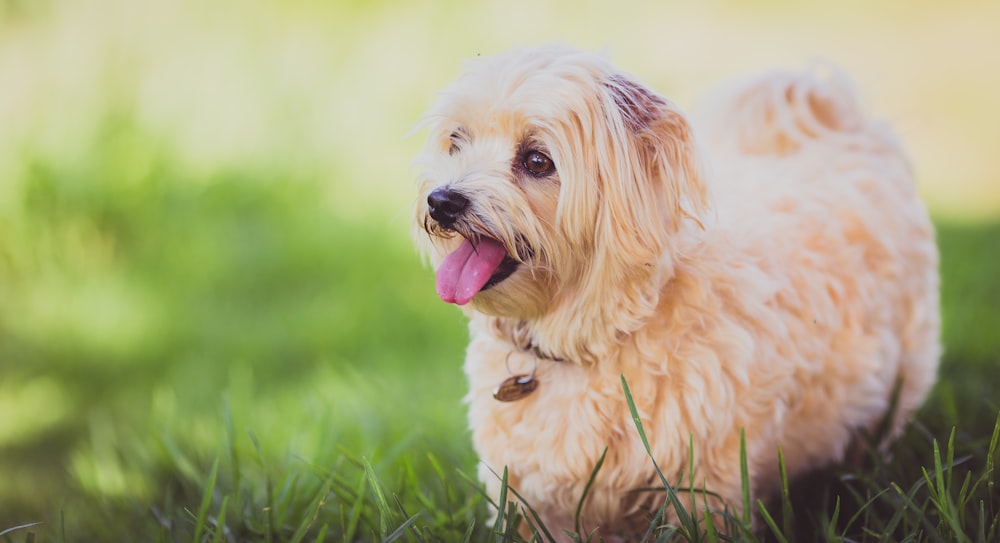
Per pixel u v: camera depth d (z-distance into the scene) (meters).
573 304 3.04
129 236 6.99
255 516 3.33
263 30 9.41
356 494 3.27
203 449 4.35
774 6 13.91
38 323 6.14
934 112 11.95
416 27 9.92
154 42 8.92
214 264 6.70
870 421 3.61
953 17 15.00
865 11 14.66
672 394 2.95
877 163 3.92
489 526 3.26
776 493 3.40
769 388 3.05
